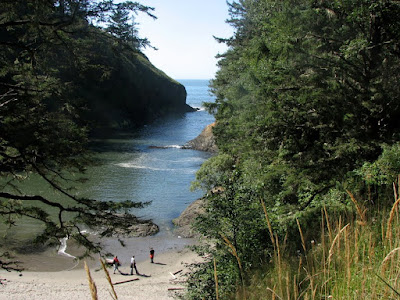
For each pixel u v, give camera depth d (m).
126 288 17.23
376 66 9.70
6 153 10.03
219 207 9.03
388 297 2.31
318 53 10.48
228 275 7.98
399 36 9.65
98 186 32.34
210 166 22.77
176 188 33.12
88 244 10.27
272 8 15.15
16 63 10.18
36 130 9.43
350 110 9.61
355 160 9.30
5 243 21.14
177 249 22.08
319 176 9.48
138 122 82.94
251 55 12.36
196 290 8.45
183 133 72.12
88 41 10.43
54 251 20.95
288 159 10.60
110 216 10.72
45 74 11.29
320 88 9.83
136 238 23.31
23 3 9.02
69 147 10.08
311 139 10.58
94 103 65.75
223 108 22.03
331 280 2.96
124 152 49.44
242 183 9.79
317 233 6.25
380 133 9.49
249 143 12.12
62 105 10.72
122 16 9.82
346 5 9.49
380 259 2.85
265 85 11.51
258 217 8.79
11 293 16.27
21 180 11.10
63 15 9.55
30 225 23.50
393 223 3.11
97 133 62.94
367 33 10.06
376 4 8.85
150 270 19.59
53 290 16.97
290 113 10.50
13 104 9.25
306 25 10.47
